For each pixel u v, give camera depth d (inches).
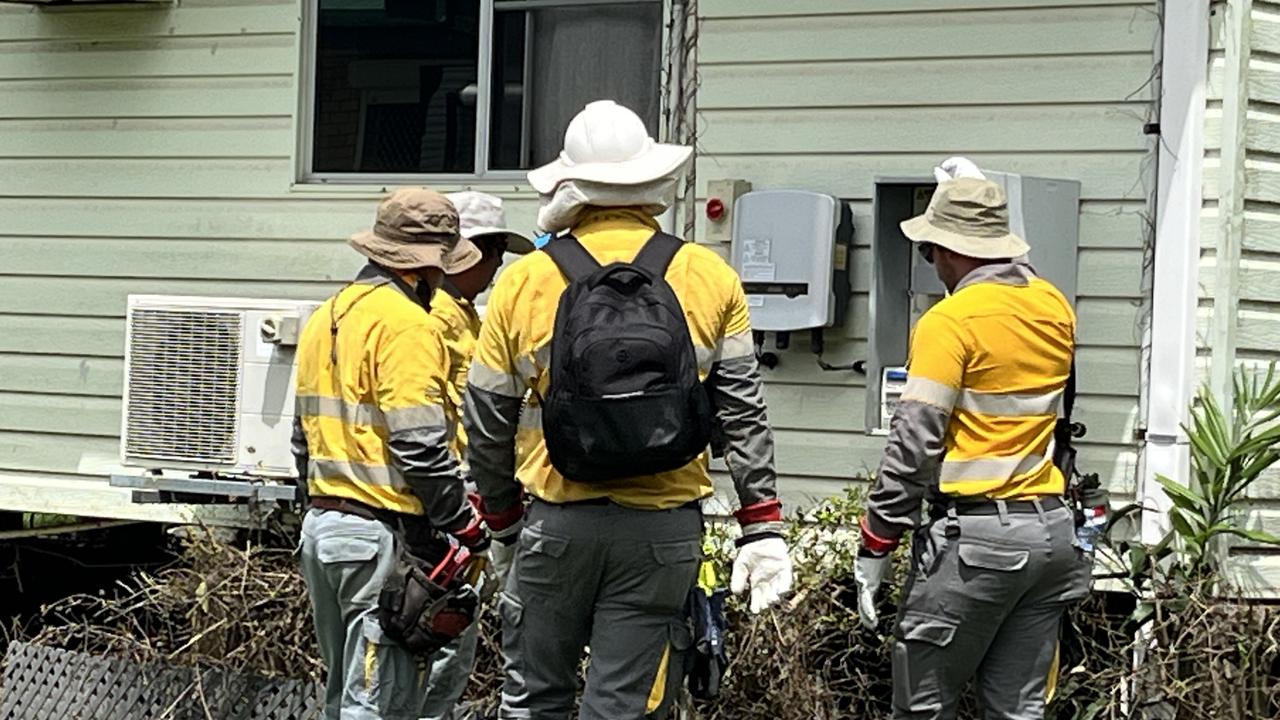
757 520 160.4
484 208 212.2
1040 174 235.6
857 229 244.4
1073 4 234.2
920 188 241.3
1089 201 233.3
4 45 295.7
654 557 155.3
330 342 187.8
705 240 250.4
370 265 191.2
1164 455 226.2
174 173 284.7
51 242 292.2
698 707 220.7
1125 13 231.5
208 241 282.5
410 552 185.3
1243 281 227.3
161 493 265.7
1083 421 232.7
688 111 254.1
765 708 219.3
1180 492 216.7
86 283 289.9
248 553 247.4
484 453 163.0
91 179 289.7
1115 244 231.9
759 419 160.6
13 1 284.7
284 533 257.8
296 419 201.0
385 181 276.2
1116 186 231.9
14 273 294.4
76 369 290.0
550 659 162.4
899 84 242.5
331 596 189.9
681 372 151.5
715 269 160.2
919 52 241.4
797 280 238.4
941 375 179.5
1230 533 220.8
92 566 314.8
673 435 150.2
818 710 217.0
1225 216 224.5
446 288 208.5
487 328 160.7
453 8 274.1
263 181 279.4
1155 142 229.9
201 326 256.1
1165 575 218.2
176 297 259.3
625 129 163.2
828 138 245.8
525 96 270.7
